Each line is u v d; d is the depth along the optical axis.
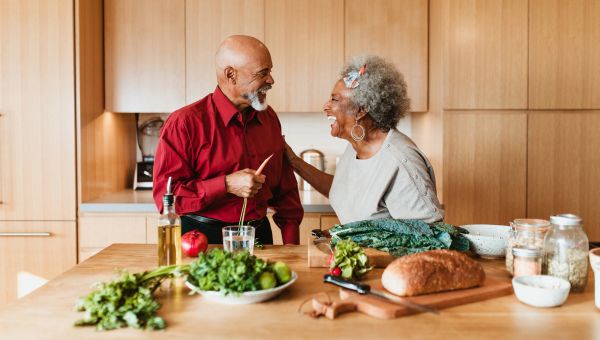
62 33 2.84
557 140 2.96
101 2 3.14
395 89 1.90
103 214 2.90
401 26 3.15
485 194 2.96
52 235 2.90
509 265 1.36
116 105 3.15
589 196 2.98
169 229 1.41
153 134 3.56
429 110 3.19
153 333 1.01
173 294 1.24
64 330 1.02
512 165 2.96
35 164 2.88
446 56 2.91
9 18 2.84
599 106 2.95
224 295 1.13
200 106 2.10
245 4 3.13
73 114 2.86
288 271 1.23
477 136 2.94
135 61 3.14
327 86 3.16
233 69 2.01
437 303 1.13
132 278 1.13
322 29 3.14
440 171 2.97
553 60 2.93
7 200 2.89
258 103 2.06
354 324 1.05
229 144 2.09
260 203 2.17
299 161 2.37
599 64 2.94
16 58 2.84
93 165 3.04
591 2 2.92
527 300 1.15
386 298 1.14
